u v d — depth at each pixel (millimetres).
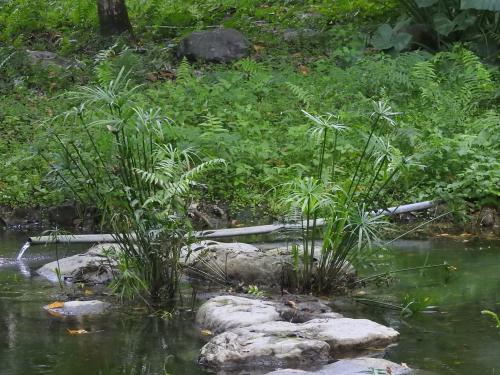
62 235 9305
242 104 13312
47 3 19562
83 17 18469
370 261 8375
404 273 8195
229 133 12141
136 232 7383
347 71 14414
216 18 19031
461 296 7422
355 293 7590
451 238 9758
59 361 5910
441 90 13656
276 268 7898
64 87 14773
